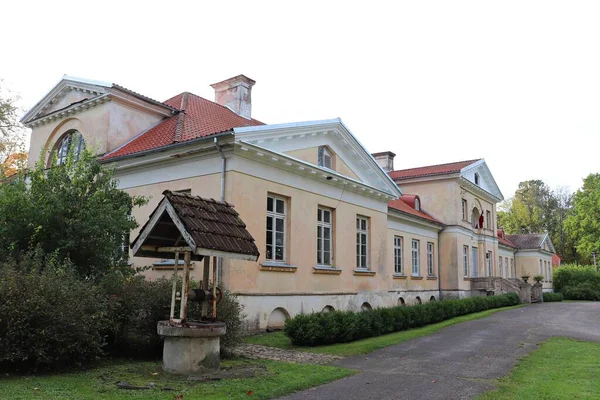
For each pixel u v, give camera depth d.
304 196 16.64
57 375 7.41
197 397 6.28
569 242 78.12
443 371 9.06
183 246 7.86
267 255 15.01
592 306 31.67
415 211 30.23
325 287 17.31
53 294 7.61
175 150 14.72
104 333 8.80
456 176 31.77
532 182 85.81
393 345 12.52
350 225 19.19
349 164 19.42
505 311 25.64
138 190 15.95
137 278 9.95
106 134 17.41
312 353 10.96
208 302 8.37
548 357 10.67
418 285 28.52
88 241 10.12
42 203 10.20
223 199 13.70
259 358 9.83
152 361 8.84
